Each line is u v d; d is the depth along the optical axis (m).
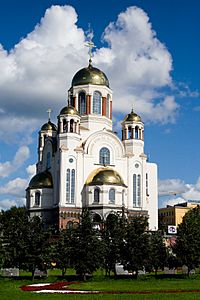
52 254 81.50
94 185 139.88
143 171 151.62
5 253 77.94
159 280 78.94
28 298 48.22
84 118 154.00
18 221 83.31
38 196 147.12
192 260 86.69
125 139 154.38
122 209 134.38
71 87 159.25
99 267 82.31
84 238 82.19
